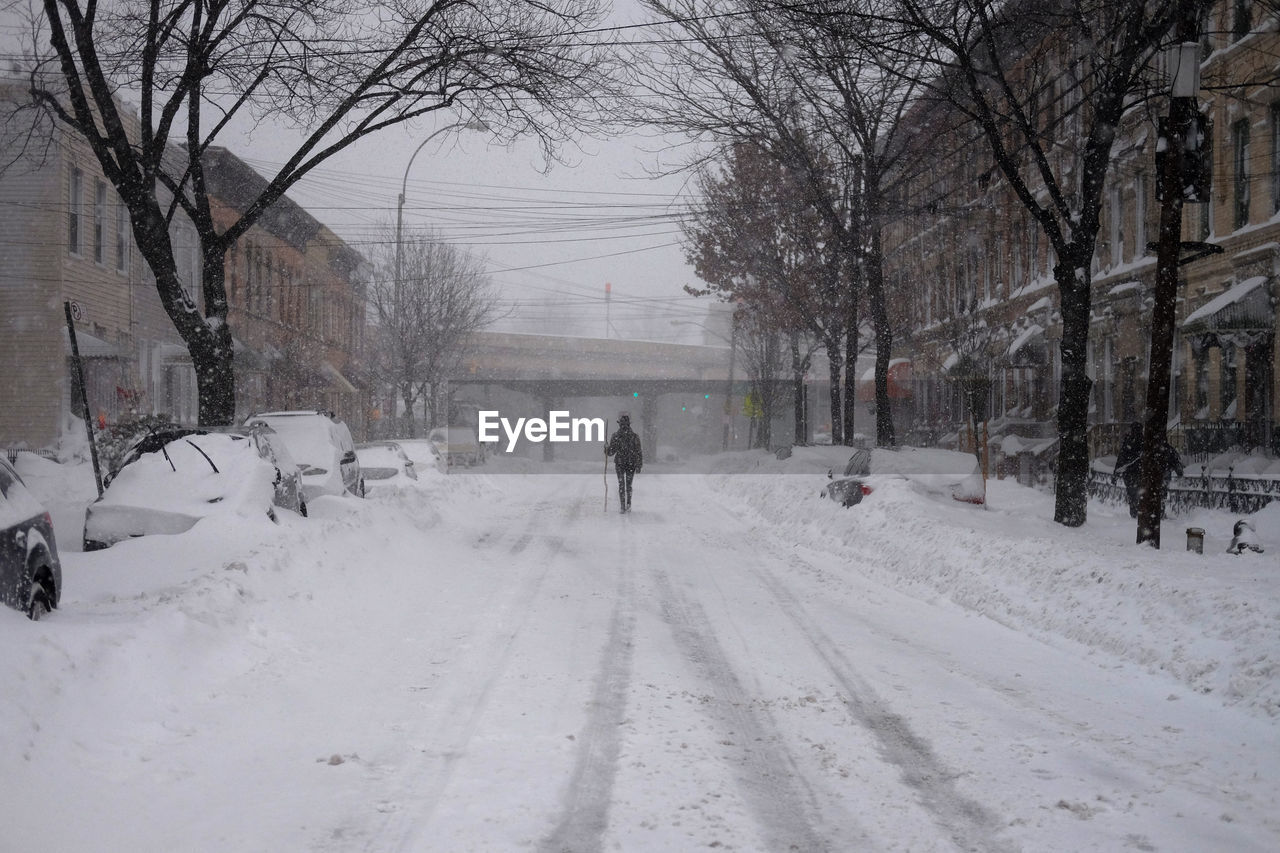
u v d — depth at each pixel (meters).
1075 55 21.77
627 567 15.73
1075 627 10.39
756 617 11.70
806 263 35.66
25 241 28.86
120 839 5.04
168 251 18.11
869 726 7.33
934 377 45.34
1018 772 6.32
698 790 5.92
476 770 6.21
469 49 17.19
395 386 56.06
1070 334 17.61
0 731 5.59
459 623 11.08
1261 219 23.73
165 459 13.71
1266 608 8.66
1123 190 30.88
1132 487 20.91
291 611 10.16
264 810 5.49
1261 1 19.03
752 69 23.89
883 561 15.66
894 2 16.81
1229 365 25.20
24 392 28.84
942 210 30.03
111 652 7.05
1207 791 5.97
